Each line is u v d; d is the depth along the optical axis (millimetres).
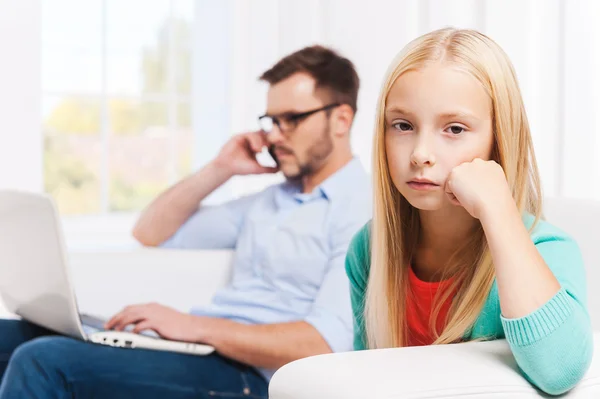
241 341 1759
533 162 1164
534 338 968
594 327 1401
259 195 2209
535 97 2492
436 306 1189
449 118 1062
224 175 2281
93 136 3043
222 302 2070
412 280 1222
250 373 1798
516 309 979
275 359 1776
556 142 2469
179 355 1729
